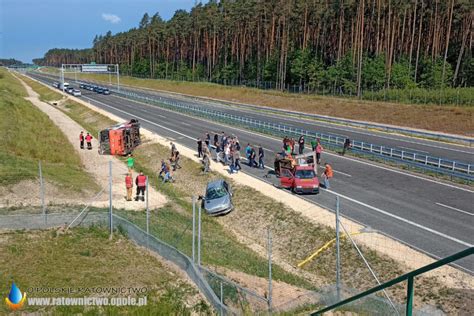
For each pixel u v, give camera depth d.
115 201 26.45
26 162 31.34
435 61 81.88
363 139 46.12
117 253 17.64
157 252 17.66
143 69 163.75
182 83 122.75
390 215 23.33
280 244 22.55
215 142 39.44
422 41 93.00
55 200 24.78
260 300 14.81
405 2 84.50
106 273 15.71
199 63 134.38
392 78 82.38
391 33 87.06
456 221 22.02
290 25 99.00
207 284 14.08
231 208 27.23
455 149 40.59
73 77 187.00
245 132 52.38
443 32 87.12
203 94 106.56
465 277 16.50
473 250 4.86
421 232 20.86
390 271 17.72
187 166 37.22
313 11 96.50
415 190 27.70
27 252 17.23
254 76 114.62
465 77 81.31
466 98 61.34
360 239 20.52
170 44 148.50
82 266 16.25
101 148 42.09
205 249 19.52
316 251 20.80
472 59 80.38
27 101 78.25
